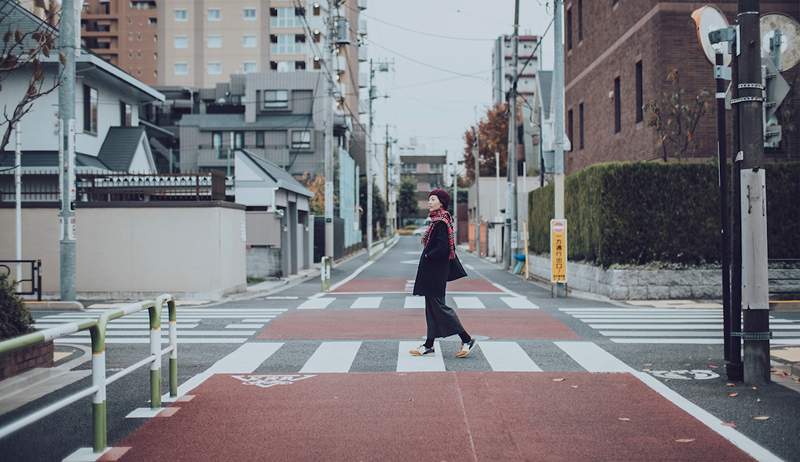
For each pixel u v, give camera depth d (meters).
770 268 16.59
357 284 22.83
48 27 8.76
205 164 55.81
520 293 19.17
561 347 9.58
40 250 18.19
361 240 64.50
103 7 82.25
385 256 47.59
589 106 26.77
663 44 19.53
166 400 6.49
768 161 19.02
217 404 6.32
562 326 11.76
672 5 19.58
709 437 5.23
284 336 10.77
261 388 7.00
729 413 5.95
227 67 75.88
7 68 8.05
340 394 6.70
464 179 92.06
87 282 17.91
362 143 81.75
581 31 28.47
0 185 22.69
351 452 4.87
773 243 16.78
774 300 15.75
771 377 7.50
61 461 4.73
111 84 26.91
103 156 25.28
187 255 17.78
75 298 16.17
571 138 29.81
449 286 21.58
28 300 16.27
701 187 17.20
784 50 8.42
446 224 8.70
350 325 11.99
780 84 7.71
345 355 9.01
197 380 7.44
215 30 76.00
